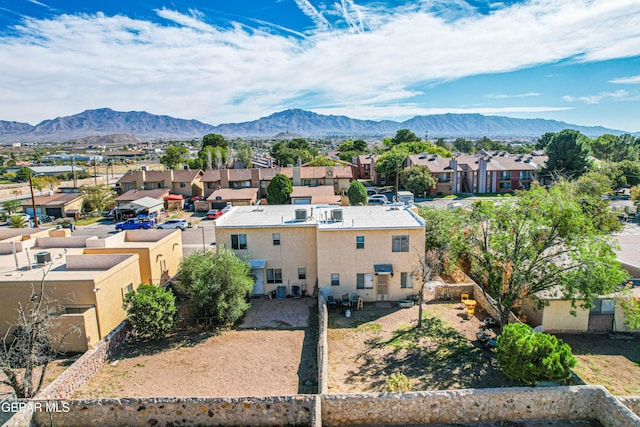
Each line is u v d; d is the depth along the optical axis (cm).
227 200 5756
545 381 1440
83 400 1263
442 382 1664
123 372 1786
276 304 2577
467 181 7325
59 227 4625
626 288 1917
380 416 1264
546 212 1969
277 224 2648
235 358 1903
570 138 6650
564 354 1441
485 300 2436
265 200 6384
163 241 2827
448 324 2253
